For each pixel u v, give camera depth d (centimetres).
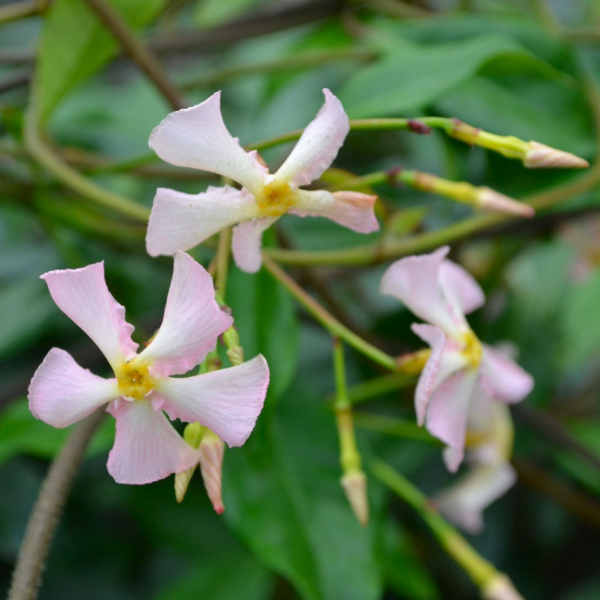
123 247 30
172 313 23
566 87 29
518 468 29
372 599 26
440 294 26
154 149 23
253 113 34
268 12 31
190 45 31
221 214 23
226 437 23
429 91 27
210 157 23
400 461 30
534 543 32
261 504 26
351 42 32
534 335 32
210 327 23
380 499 27
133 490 30
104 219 29
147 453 23
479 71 28
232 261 26
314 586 26
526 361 32
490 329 32
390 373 29
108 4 26
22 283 32
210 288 23
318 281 28
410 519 31
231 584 29
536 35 29
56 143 31
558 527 32
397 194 32
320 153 23
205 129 23
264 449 26
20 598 23
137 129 32
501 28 29
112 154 32
